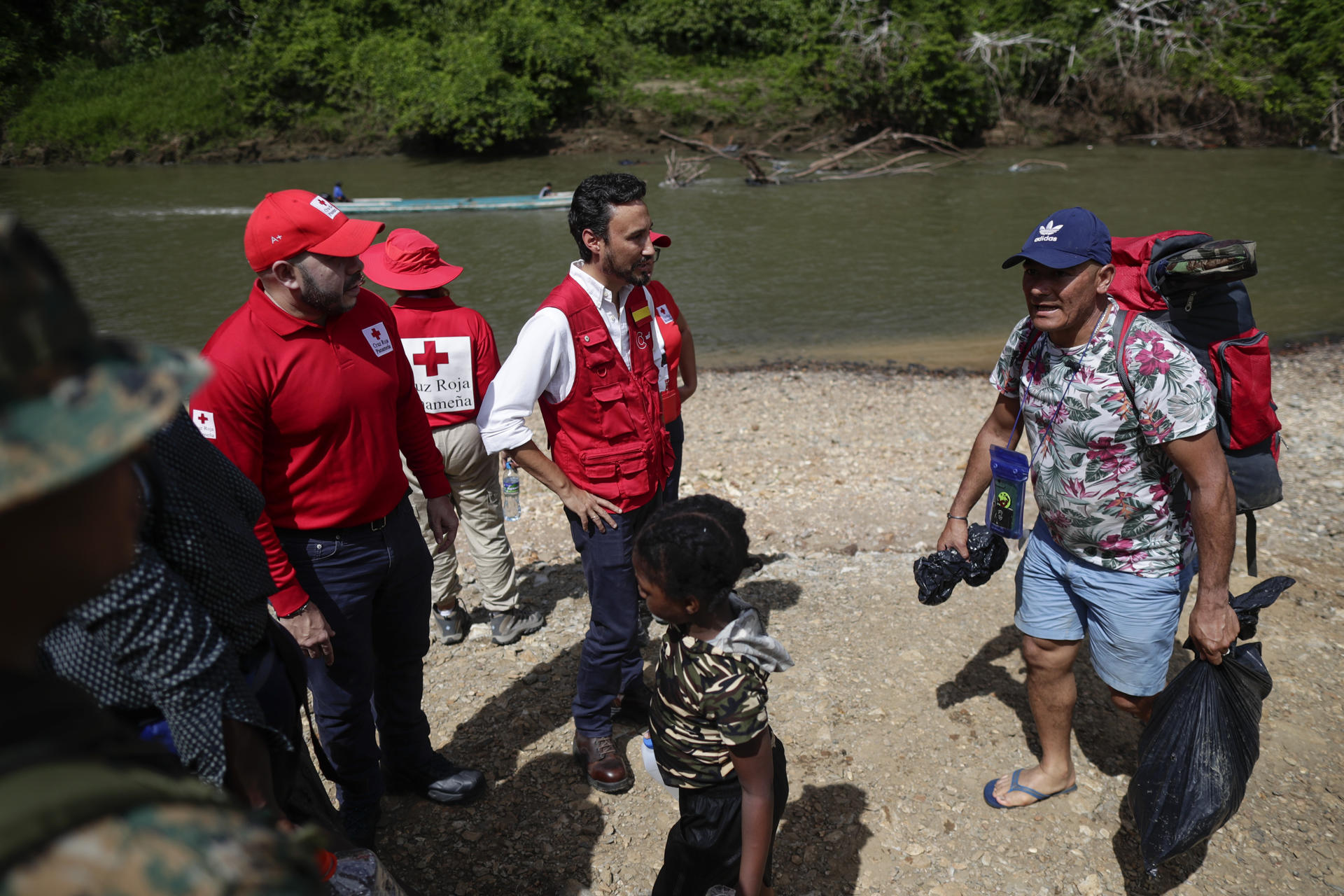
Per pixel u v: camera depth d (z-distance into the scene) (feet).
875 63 104.37
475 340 13.70
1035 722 11.34
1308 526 18.58
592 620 11.33
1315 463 22.29
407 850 10.71
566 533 19.67
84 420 2.34
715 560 6.91
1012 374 10.34
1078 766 11.76
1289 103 98.53
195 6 133.59
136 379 2.44
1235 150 99.25
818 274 52.06
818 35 108.99
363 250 8.56
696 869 8.02
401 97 107.24
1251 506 10.86
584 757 11.71
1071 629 10.35
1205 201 69.21
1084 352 9.14
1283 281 47.42
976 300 46.32
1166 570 9.53
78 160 111.24
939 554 10.80
